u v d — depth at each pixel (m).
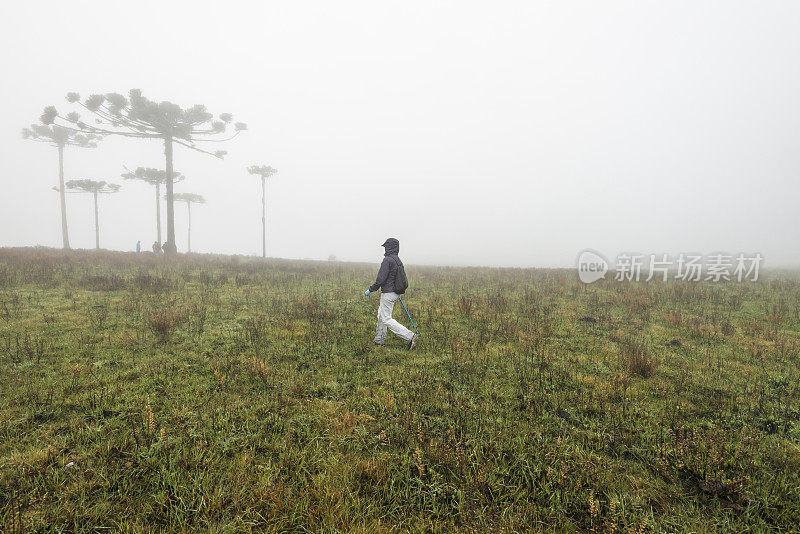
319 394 3.72
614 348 5.32
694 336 5.91
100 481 2.30
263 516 2.10
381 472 2.45
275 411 3.25
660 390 3.96
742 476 2.50
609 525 2.04
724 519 2.19
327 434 2.93
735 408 3.60
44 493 2.15
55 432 2.80
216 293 8.20
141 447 2.61
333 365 4.45
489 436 3.01
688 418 3.40
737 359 4.93
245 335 5.35
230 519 2.08
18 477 2.28
